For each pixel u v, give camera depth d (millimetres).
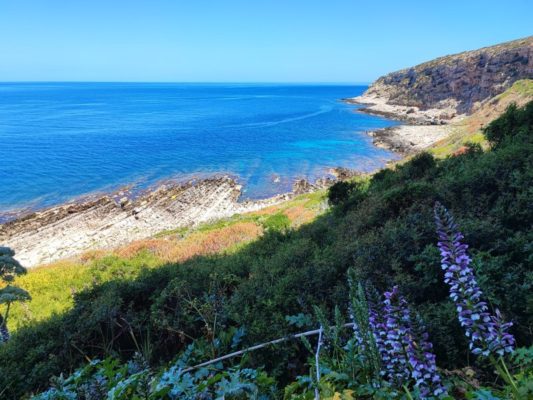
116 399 3867
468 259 2764
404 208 10242
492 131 16344
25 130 91312
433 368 2777
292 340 5262
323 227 13227
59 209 36781
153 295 7684
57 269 19766
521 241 6141
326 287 6656
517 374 3420
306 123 102250
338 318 3969
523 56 106375
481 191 9328
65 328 6855
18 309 14719
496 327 2801
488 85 113875
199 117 120250
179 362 5273
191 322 6363
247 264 9953
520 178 8680
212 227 27484
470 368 4203
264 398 3945
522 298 4852
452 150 35562
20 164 55594
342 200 19641
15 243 29625
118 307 7031
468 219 7469
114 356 6211
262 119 112812
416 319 2834
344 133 83688
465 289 2805
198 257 12867
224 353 5562
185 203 38625
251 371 4254
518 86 54312
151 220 34031
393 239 7156
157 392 3889
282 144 71250
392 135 77125
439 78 134000
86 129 92812
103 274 18297
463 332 4629
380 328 3178
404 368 3027
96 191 43375
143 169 53188
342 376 3674
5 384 5922
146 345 6422
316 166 54312
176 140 76312
